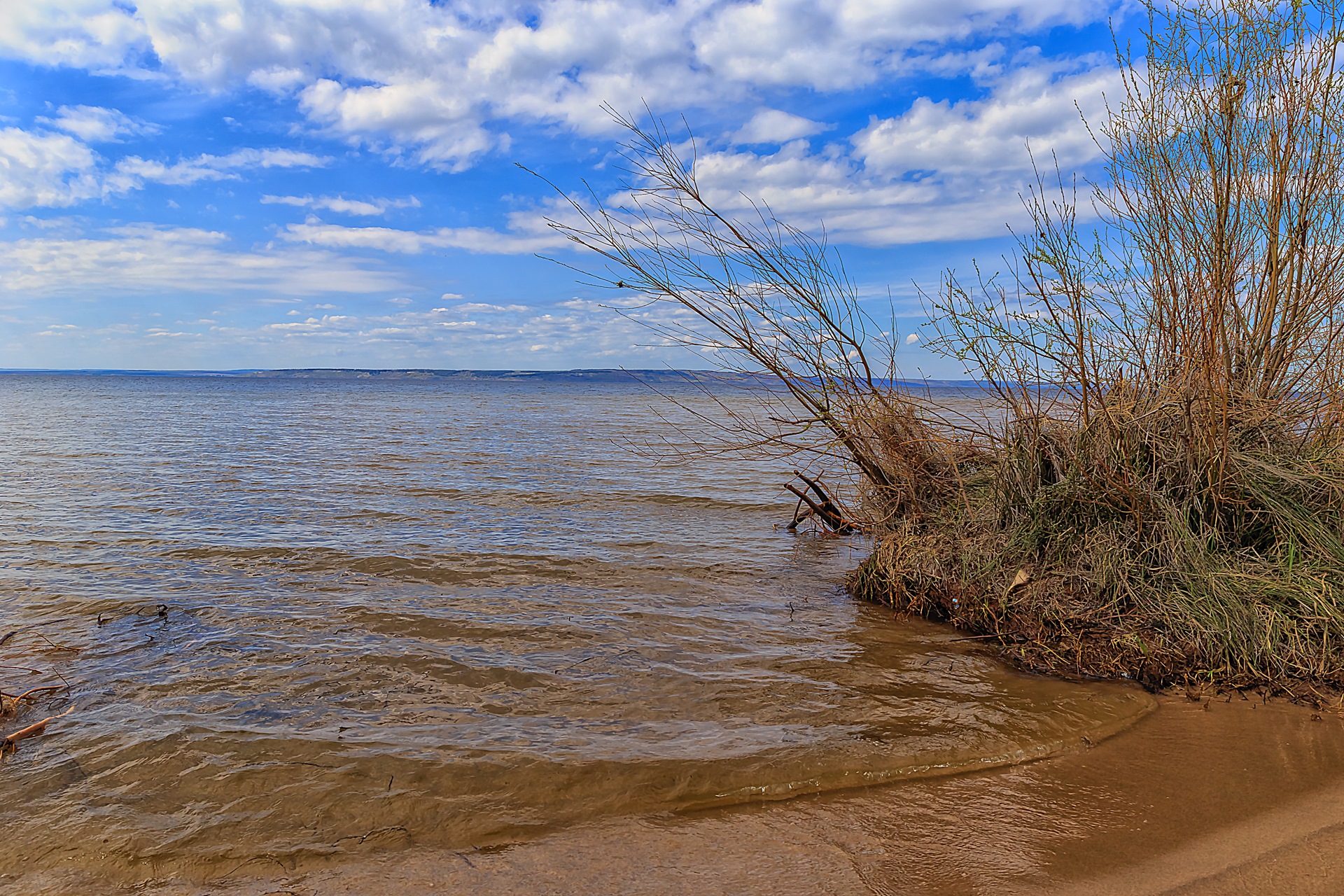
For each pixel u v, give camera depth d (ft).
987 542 18.97
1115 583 16.58
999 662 16.06
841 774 11.23
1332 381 17.04
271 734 12.65
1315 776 10.87
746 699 14.11
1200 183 17.22
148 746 12.20
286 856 9.35
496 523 31.17
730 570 24.07
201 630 17.87
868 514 22.11
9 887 8.84
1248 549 16.20
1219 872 8.56
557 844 9.57
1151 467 17.60
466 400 191.01
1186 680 14.44
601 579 22.89
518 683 14.93
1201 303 16.69
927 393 20.63
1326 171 16.43
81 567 23.58
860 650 16.83
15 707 13.60
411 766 11.56
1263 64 16.30
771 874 8.81
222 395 223.71
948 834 9.61
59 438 68.03
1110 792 10.62
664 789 10.87
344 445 64.49
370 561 24.47
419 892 8.55
